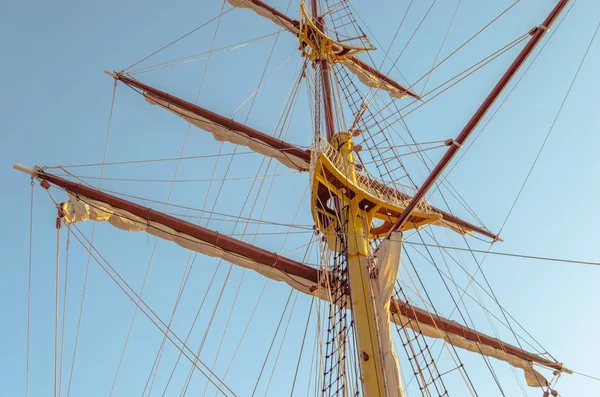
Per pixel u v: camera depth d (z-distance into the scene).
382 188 15.87
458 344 17.09
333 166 14.42
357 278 13.40
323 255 14.89
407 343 12.98
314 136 15.70
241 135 18.12
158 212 13.85
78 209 12.77
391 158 16.58
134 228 13.57
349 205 14.88
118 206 13.43
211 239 14.29
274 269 14.77
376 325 12.47
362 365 12.01
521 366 17.89
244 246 14.55
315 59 20.75
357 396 11.78
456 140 11.82
